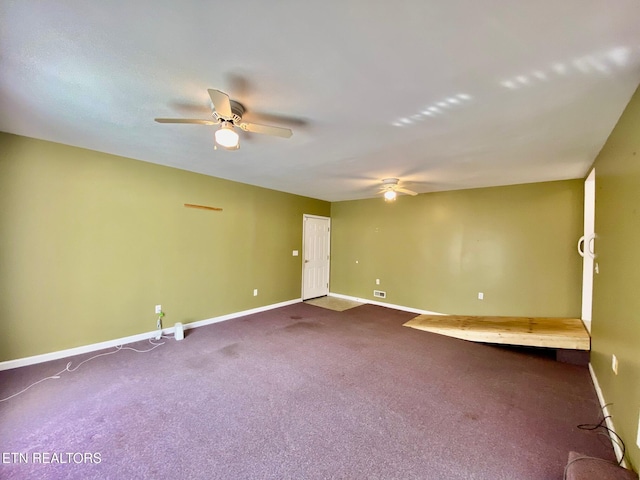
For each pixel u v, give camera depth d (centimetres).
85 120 238
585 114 206
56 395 242
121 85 183
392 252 575
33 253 293
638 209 167
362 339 388
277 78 171
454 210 499
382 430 205
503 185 451
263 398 243
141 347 349
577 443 196
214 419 214
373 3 116
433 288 520
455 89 179
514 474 168
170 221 398
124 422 209
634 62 148
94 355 322
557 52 142
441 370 301
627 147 190
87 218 326
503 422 217
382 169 374
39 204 296
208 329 421
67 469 166
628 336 180
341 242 661
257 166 377
